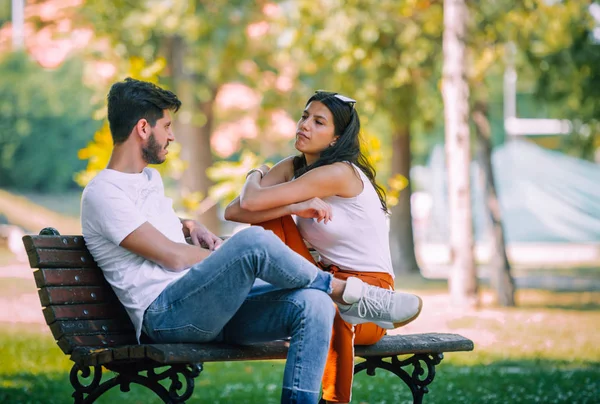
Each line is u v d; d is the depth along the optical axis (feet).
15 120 131.44
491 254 56.59
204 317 15.38
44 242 15.90
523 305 56.59
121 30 69.87
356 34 61.93
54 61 70.64
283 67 75.51
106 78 58.59
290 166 18.54
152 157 16.83
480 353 37.04
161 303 15.72
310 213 17.06
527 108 136.05
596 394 27.66
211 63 73.61
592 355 36.86
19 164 133.28
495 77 116.16
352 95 65.10
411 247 79.15
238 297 15.28
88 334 16.17
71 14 70.18
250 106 77.30
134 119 16.57
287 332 15.75
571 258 109.91
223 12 69.72
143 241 15.98
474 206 116.78
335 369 16.58
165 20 68.59
